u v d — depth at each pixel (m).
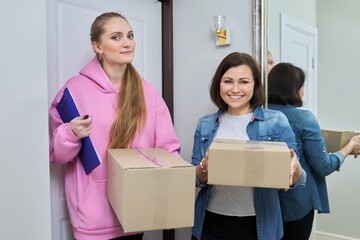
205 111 1.79
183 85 1.88
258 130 1.26
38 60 1.00
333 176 1.44
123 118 1.26
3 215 0.93
